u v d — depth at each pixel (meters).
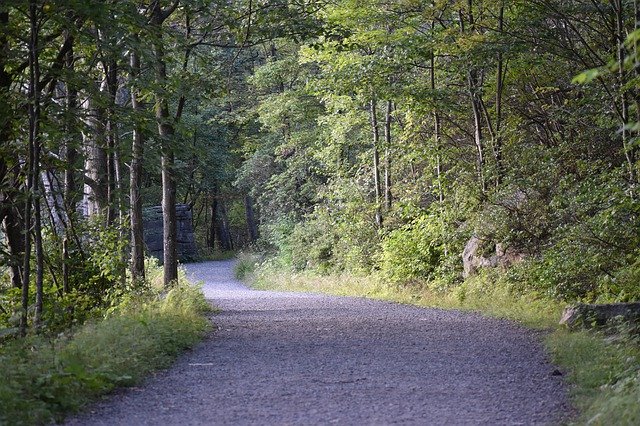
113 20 14.09
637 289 16.52
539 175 21.94
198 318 16.50
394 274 28.19
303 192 44.88
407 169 35.25
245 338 14.56
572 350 11.51
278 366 11.20
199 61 20.55
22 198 14.25
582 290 18.19
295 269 40.31
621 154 22.25
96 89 15.27
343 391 9.23
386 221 32.94
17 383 8.15
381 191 35.84
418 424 7.45
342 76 25.34
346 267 34.91
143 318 13.54
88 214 23.23
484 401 8.59
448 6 24.52
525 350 12.73
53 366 8.98
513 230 22.11
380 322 17.23
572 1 22.50
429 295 23.97
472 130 30.84
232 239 82.88
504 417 7.76
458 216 25.58
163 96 16.80
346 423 7.52
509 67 25.95
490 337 14.51
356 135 37.16
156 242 54.09
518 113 28.28
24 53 14.62
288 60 40.38
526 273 20.84
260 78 40.97
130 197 20.50
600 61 22.53
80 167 16.55
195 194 67.38
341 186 36.44
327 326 16.48
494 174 24.02
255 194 52.66
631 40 5.62
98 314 18.19
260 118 41.72
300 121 44.00
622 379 9.17
